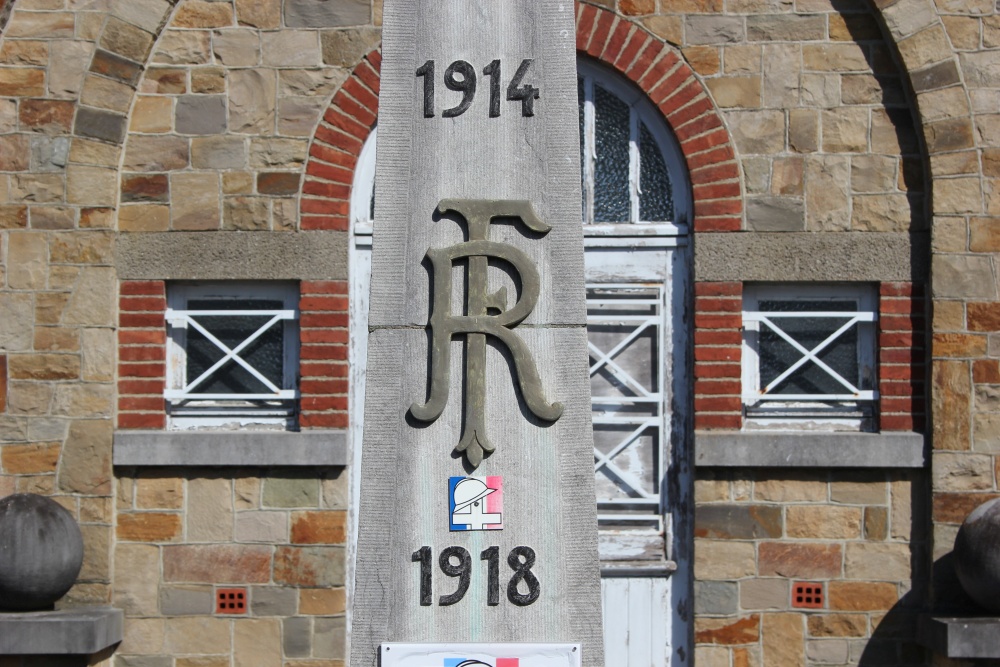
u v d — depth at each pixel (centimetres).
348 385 788
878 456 770
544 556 513
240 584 778
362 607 512
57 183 780
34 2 788
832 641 773
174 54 797
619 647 797
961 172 773
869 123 791
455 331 520
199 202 792
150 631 776
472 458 514
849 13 795
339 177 795
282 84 797
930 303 776
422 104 533
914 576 774
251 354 803
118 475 780
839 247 785
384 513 516
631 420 804
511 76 534
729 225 788
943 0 780
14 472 769
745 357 796
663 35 797
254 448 776
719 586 777
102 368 775
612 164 812
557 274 525
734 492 780
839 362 797
